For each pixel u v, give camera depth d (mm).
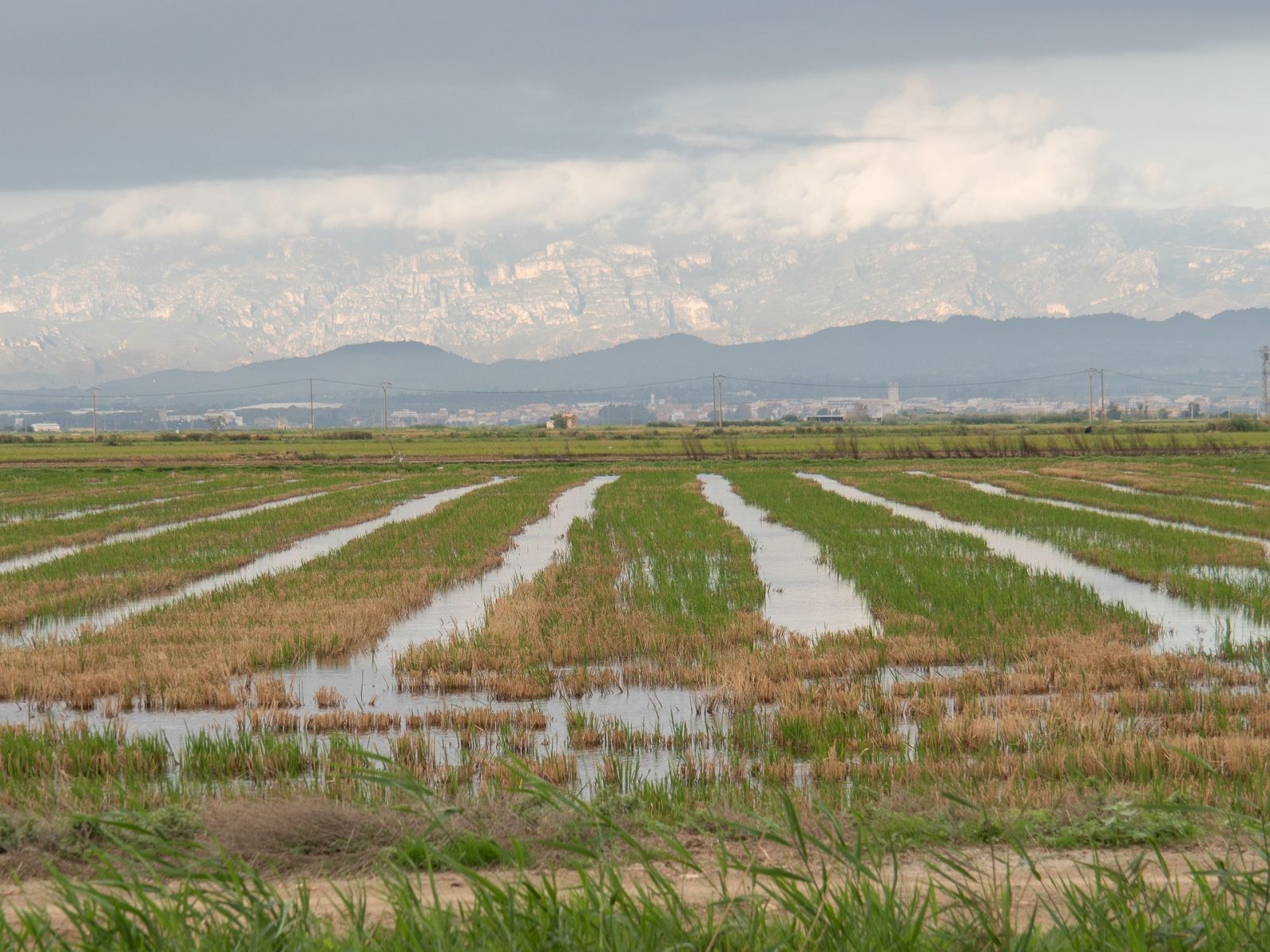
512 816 9258
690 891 7680
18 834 8930
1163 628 20781
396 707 15711
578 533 37844
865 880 6867
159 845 8086
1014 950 6070
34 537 39500
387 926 6762
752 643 19234
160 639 19812
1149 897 6816
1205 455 97625
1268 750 11328
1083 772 11219
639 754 12984
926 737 12750
